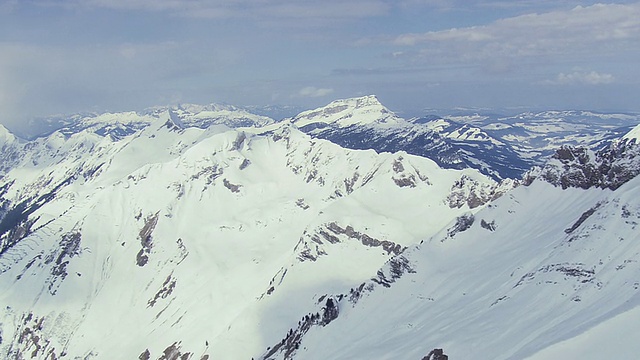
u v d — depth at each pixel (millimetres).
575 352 100438
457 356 126812
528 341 116812
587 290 130500
